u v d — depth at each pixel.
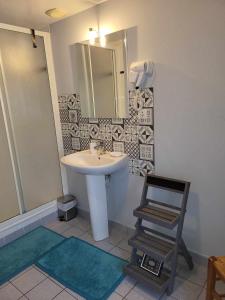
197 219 1.81
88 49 2.13
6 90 2.18
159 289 1.54
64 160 2.07
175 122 1.75
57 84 2.50
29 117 2.37
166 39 1.66
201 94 1.59
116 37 1.91
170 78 1.70
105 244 2.18
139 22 1.76
